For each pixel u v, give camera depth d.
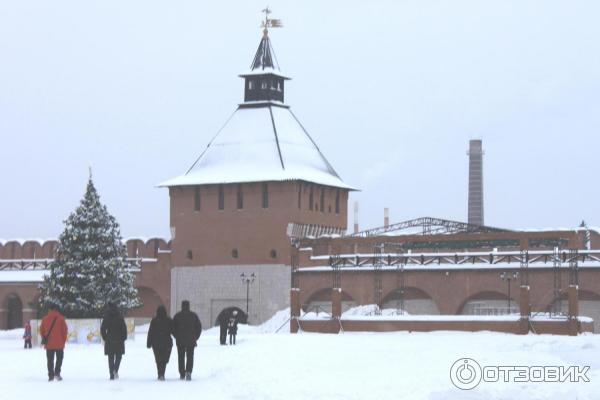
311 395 30.77
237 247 98.69
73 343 66.00
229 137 103.19
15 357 51.56
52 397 30.97
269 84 105.12
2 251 106.06
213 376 37.94
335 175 105.62
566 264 85.06
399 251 94.12
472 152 171.12
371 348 56.50
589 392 31.22
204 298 99.62
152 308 102.69
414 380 35.16
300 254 95.06
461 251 91.31
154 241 103.19
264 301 97.00
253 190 98.44
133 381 35.91
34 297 102.19
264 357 48.72
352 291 92.00
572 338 66.81
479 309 88.69
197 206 100.94
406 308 91.44
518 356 47.88
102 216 86.62
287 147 101.44
